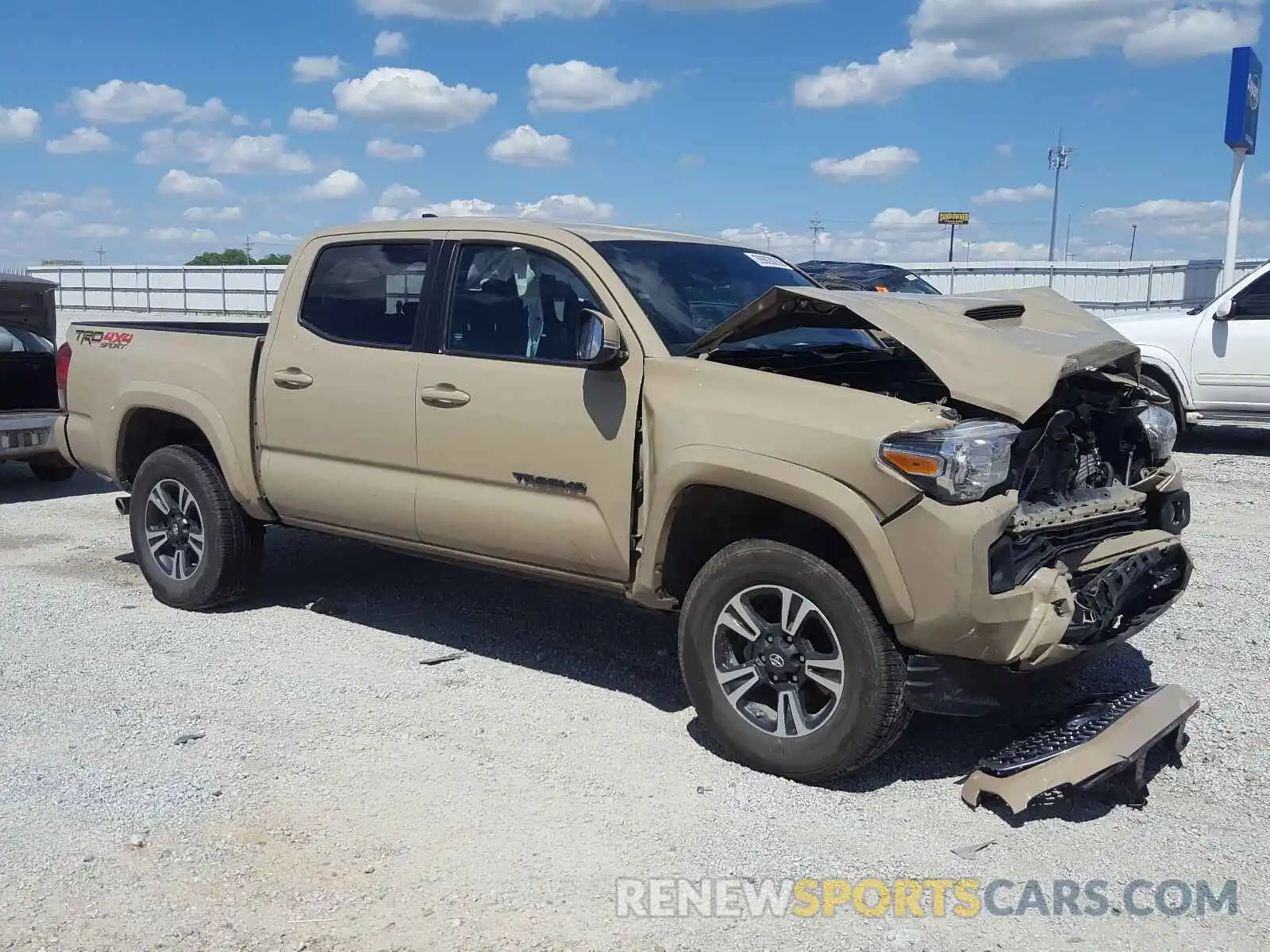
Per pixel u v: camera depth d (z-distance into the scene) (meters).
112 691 5.17
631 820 3.96
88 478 10.93
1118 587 4.21
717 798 4.13
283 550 7.63
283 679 5.30
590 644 5.80
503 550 5.03
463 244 5.25
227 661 5.55
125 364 6.50
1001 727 4.74
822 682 4.13
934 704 3.96
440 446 5.12
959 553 3.79
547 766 4.38
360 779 4.27
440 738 4.64
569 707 4.98
